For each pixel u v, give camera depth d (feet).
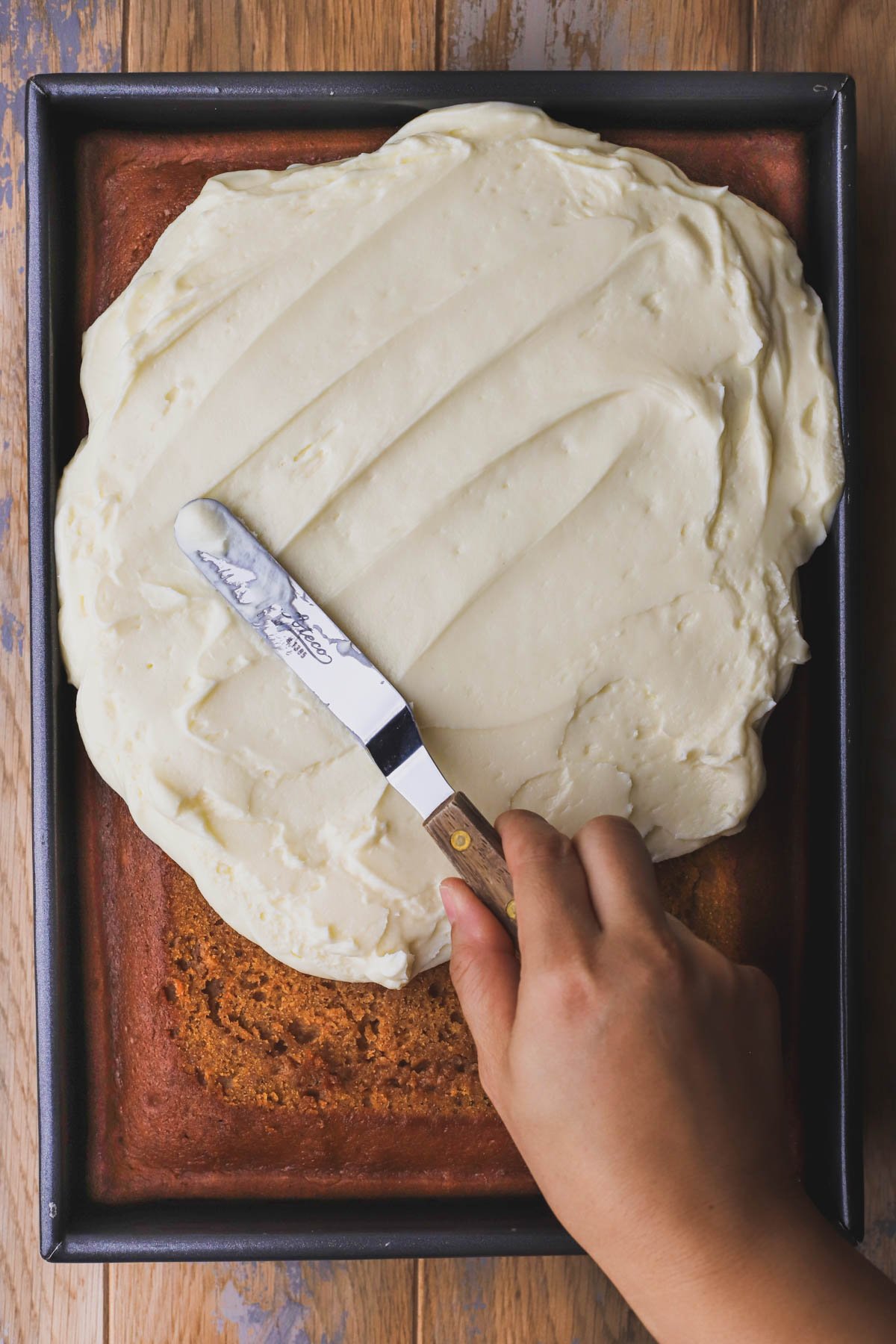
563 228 3.38
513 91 3.54
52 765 3.45
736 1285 2.39
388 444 3.29
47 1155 3.43
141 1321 3.92
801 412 3.47
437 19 3.98
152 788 3.29
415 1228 3.45
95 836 3.63
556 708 3.31
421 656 3.28
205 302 3.36
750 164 3.75
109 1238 3.43
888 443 3.98
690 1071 2.53
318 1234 3.43
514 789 3.34
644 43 3.98
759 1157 2.54
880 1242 3.93
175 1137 3.61
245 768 3.31
